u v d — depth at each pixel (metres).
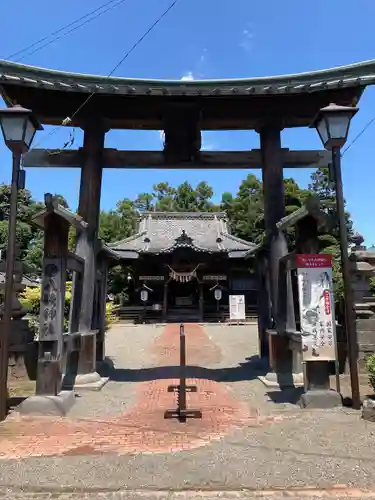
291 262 7.30
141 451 4.67
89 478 3.95
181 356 6.31
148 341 17.31
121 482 3.87
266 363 9.85
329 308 6.54
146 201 66.69
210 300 32.56
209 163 9.15
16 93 8.26
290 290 8.16
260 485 3.79
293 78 7.92
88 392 7.67
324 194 35.31
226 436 5.18
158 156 9.04
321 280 6.58
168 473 4.05
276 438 5.03
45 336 6.51
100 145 8.88
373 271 8.59
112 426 5.66
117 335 19.88
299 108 8.72
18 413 6.23
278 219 8.62
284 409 6.38
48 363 6.46
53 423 5.79
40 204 30.97
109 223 43.44
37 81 7.43
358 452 4.50
